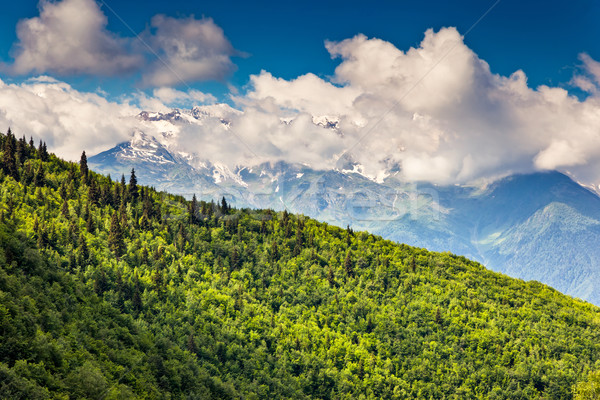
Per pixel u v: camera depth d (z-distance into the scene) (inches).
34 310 6092.5
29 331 5723.4
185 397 6904.5
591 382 7071.9
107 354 6574.8
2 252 7003.0
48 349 5605.3
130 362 6702.8
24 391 4884.4
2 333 5442.9
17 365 5123.0
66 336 6171.3
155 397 6402.6
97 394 5506.9
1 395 4746.6
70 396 5315.0
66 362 5689.0
